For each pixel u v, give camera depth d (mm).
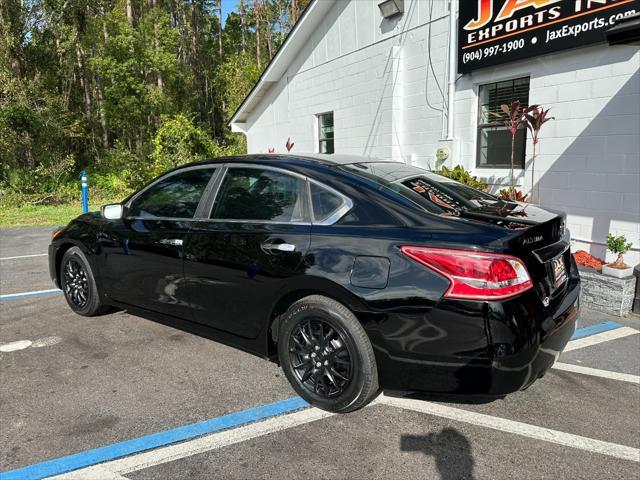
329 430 2818
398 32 8383
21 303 5176
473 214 2848
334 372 2887
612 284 4777
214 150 16469
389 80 8609
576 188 6039
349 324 2754
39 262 7344
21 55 18688
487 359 2430
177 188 3875
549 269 2777
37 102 17984
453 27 7270
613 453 2604
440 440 2721
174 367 3615
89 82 26281
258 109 13430
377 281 2654
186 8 39250
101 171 22422
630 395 3234
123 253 4055
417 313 2545
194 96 34562
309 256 2895
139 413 2988
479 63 6871
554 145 6207
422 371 2598
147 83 23953
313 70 10766
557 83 6062
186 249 3547
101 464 2520
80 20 22719
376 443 2693
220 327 3469
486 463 2518
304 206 3121
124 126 24719
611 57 5512
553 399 3186
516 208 3131
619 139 5559
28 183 15820
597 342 4121
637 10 5066
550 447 2656
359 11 9148
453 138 7488
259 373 3521
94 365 3645
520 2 6188
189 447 2656
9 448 2646
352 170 3244
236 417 2949
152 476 2424
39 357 3789
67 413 2986
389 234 2723
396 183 3152
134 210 4145
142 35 23203
